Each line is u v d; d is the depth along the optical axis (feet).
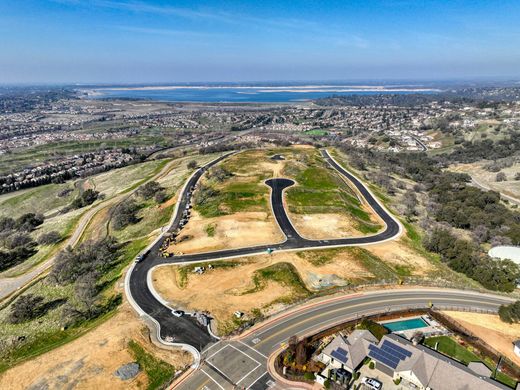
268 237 403.75
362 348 223.30
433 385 196.13
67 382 204.54
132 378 206.80
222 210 474.90
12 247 479.82
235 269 336.49
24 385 204.03
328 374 208.33
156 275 328.49
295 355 220.43
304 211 474.90
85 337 242.78
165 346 233.55
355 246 390.01
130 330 246.88
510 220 485.97
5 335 278.67
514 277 327.47
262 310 272.72
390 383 204.33
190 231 424.46
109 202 606.55
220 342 237.45
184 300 287.07
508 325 267.59
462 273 357.41
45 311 308.60
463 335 247.29
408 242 415.23
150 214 504.43
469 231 476.13
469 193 590.14
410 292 305.73
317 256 363.56
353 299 290.97
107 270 359.66
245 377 207.82
